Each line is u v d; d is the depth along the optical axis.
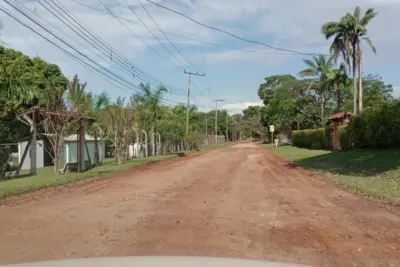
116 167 22.50
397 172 15.31
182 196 11.91
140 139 33.84
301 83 63.31
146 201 11.04
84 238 7.22
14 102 16.89
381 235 7.40
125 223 8.34
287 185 14.56
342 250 6.50
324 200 11.26
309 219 8.74
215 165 24.36
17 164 20.52
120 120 26.83
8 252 6.39
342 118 34.69
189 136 49.09
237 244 6.82
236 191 12.97
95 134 25.73
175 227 7.99
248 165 24.30
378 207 10.17
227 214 9.24
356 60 35.84
